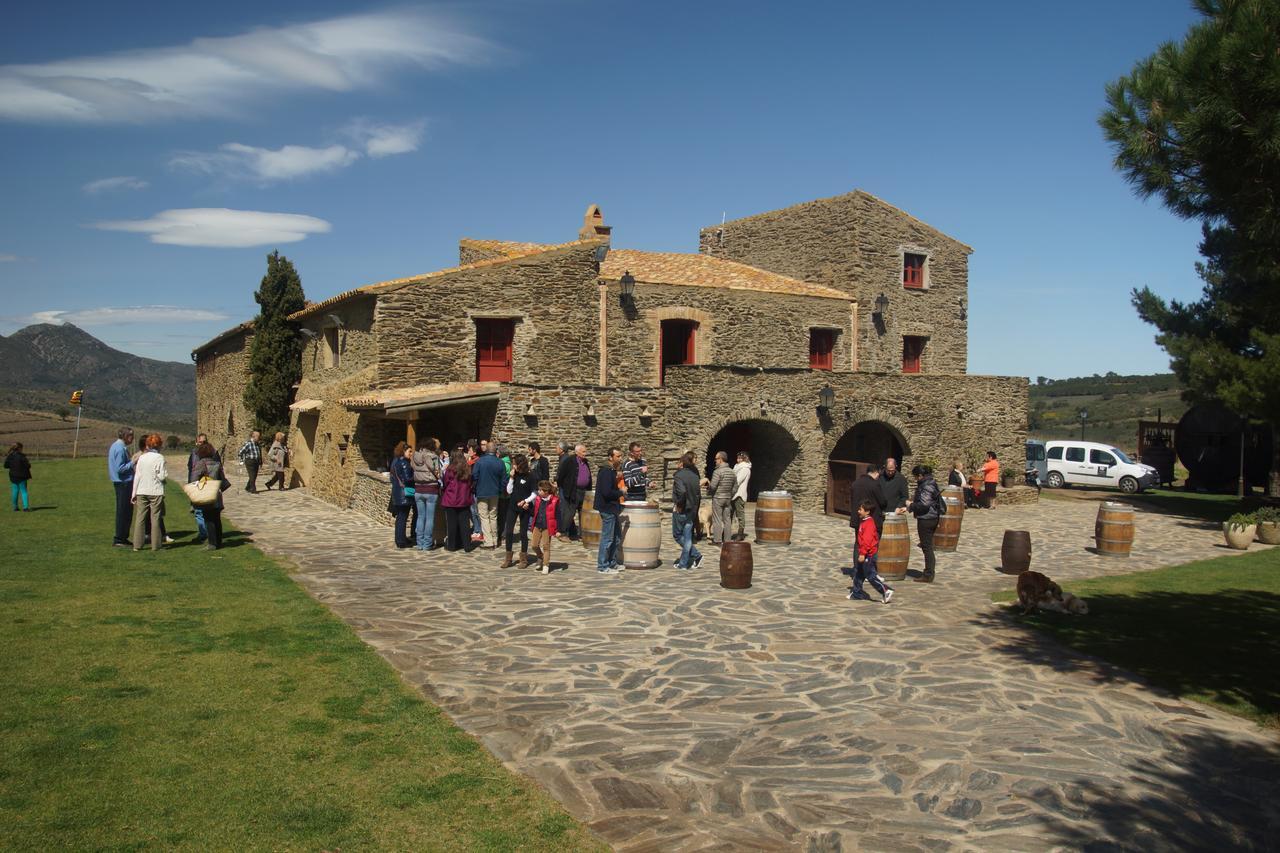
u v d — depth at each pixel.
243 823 4.80
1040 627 10.11
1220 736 6.84
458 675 7.80
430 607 10.30
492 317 20.14
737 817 5.25
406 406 16.72
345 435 19.86
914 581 12.96
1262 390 18.53
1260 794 5.80
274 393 27.11
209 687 6.88
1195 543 18.42
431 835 4.80
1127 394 75.25
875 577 11.18
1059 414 66.12
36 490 21.12
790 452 22.48
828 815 5.31
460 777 5.55
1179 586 13.07
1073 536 19.05
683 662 8.41
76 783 5.13
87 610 9.06
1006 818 5.34
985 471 24.30
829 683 7.89
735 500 16.25
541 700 7.21
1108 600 11.88
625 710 7.04
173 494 20.61
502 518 15.11
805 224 27.64
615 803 5.39
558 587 11.71
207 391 37.72
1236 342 24.50
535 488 13.23
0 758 5.40
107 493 20.75
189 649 7.85
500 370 20.56
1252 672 8.45
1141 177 7.46
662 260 25.55
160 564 11.78
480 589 11.41
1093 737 6.75
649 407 20.05
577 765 5.94
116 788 5.10
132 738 5.82
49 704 6.34
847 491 21.50
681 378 20.50
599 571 12.99
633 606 10.68
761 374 21.36
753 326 23.64
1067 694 7.75
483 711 6.91
